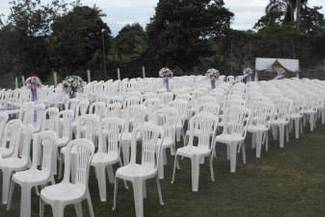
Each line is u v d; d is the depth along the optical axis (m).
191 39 27.05
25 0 20.88
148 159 5.26
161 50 27.03
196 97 10.29
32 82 9.20
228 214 5.05
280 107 8.93
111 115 7.86
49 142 4.89
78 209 4.55
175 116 7.12
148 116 7.55
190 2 27.59
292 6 34.81
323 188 5.96
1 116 6.21
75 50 22.33
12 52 20.45
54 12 21.66
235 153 6.80
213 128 6.52
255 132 7.93
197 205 5.34
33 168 4.99
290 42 28.59
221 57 27.52
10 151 5.66
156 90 12.79
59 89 12.66
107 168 6.20
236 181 6.32
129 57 29.11
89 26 25.05
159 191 5.34
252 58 27.59
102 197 5.47
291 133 10.07
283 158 7.70
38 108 7.47
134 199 5.07
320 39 29.36
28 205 4.63
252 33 30.78
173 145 7.55
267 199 5.54
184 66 27.53
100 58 25.83
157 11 27.97
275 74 23.75
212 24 28.02
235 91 11.41
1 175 6.55
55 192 4.37
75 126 7.36
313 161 7.47
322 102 11.28
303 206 5.29
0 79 20.16
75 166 4.89
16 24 20.59
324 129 10.73
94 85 14.20
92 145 4.41
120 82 14.95
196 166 5.87
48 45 21.73
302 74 27.53
